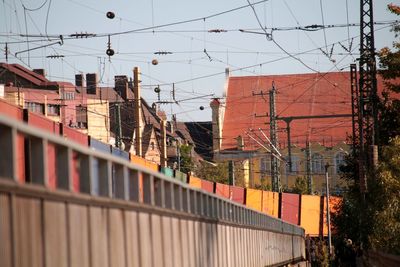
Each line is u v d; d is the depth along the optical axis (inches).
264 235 4077.3
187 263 2170.3
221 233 2812.5
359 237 4975.4
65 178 1235.9
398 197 4060.0
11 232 1023.6
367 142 4549.7
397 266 2950.3
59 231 1194.0
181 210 2103.8
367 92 4421.8
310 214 6973.4
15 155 1044.5
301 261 6186.0
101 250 1395.2
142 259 1665.8
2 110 2046.0
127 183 1578.5
